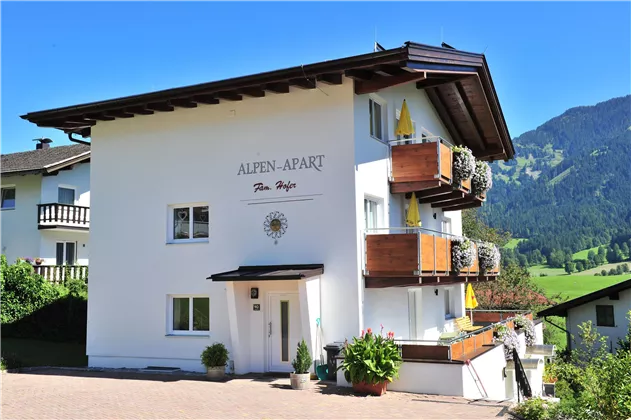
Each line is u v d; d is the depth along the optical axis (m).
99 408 11.56
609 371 11.92
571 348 29.64
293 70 14.66
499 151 24.03
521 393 17.14
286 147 16.12
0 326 21.92
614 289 28.73
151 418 10.74
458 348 13.80
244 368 15.83
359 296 15.03
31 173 26.55
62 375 16.11
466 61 17.06
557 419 11.11
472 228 44.03
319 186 15.63
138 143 18.11
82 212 28.23
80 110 17.48
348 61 14.26
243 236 16.47
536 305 37.38
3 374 16.33
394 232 17.36
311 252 15.58
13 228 27.73
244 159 16.62
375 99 17.06
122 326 17.75
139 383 14.60
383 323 16.19
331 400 12.36
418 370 13.23
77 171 29.02
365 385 13.01
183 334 17.16
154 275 17.52
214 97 16.31
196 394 13.02
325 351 15.18
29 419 10.66
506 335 17.94
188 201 17.27
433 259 15.84
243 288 15.97
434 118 21.41
